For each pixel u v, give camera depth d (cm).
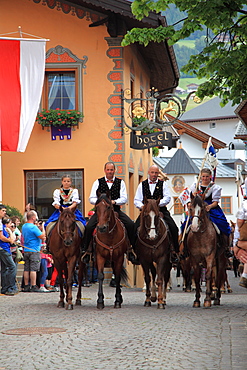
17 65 2072
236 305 1616
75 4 2597
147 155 3472
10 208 2500
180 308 1524
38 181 2623
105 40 2594
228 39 1800
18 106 2072
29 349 991
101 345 1016
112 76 2592
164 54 2930
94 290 2212
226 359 894
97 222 1498
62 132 2602
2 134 2064
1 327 1217
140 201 1609
